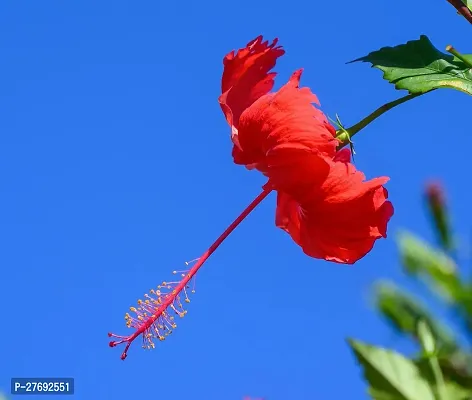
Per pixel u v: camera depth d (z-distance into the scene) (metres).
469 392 0.37
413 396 0.37
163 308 0.49
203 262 0.50
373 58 0.49
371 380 0.37
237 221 0.50
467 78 0.48
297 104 0.48
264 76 0.50
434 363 0.38
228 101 0.51
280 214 0.51
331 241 0.49
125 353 0.48
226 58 0.50
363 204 0.48
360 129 0.48
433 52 0.48
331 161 0.48
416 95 0.48
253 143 0.49
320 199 0.48
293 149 0.48
